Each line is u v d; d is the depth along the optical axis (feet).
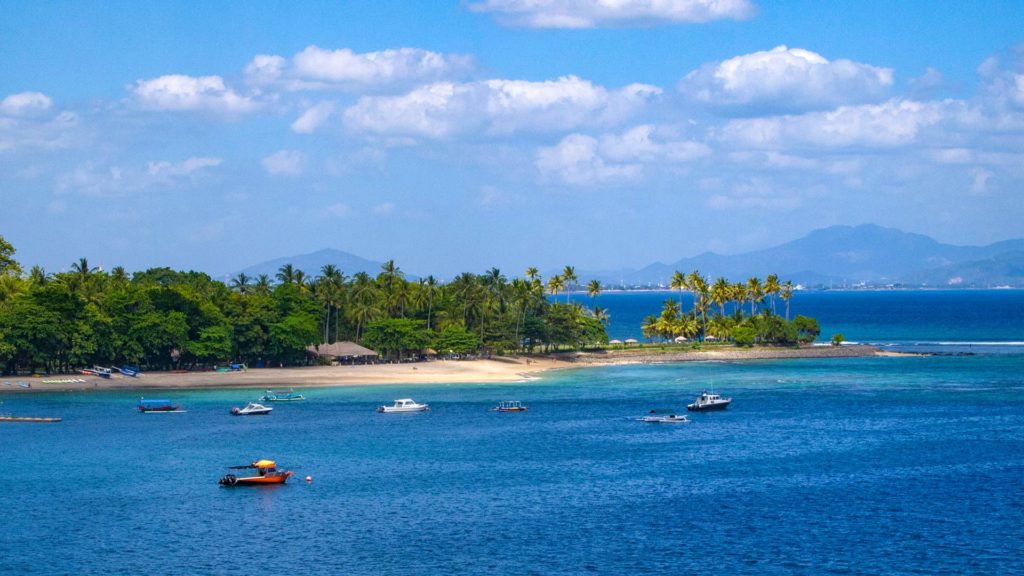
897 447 456.45
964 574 276.21
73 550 303.68
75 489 380.58
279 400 638.94
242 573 282.56
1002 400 622.95
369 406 613.52
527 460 433.48
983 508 342.23
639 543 306.14
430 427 528.22
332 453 451.94
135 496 369.91
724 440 481.87
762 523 327.06
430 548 303.27
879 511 340.18
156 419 554.05
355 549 303.07
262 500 363.15
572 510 345.92
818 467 412.98
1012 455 433.48
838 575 276.21
